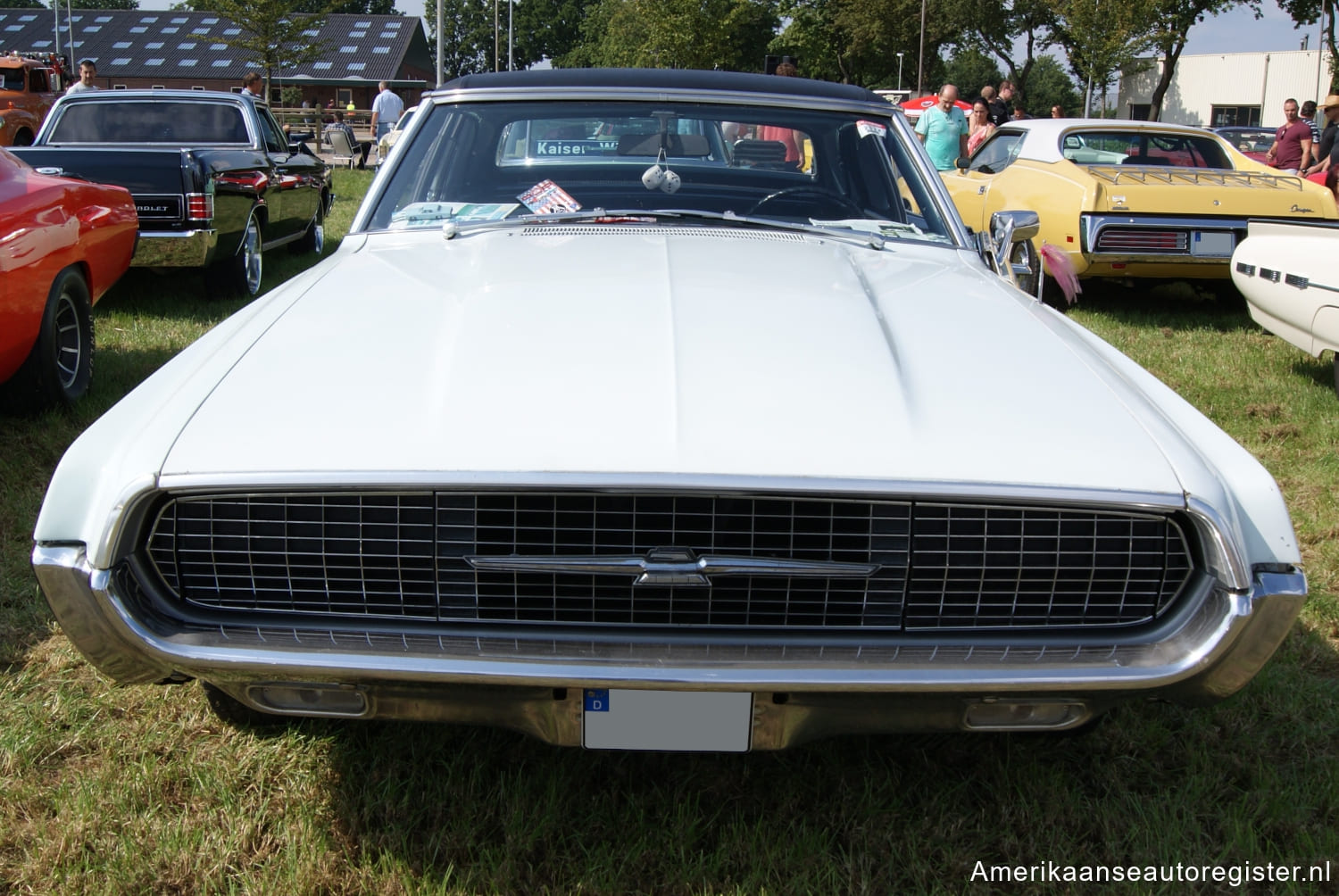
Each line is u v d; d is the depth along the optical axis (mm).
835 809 2195
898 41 47125
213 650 1745
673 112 3094
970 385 1965
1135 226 6715
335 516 1783
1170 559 1810
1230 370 5652
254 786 2223
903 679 1717
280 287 2520
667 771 2295
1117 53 33469
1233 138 18406
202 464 1749
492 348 2002
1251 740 2451
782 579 1784
